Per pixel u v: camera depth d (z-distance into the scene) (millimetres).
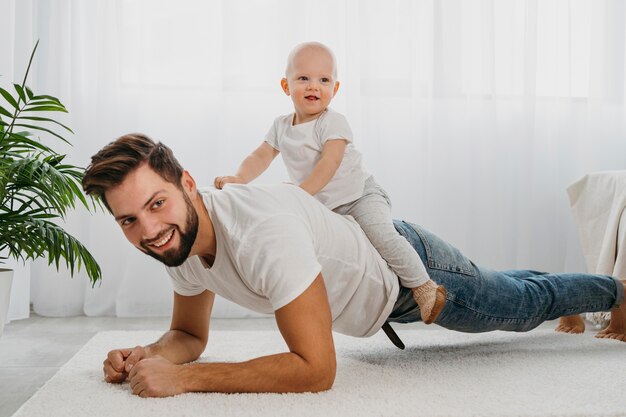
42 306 2924
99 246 2965
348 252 1616
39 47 3010
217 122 3049
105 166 1315
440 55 3229
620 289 2104
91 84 3008
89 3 3006
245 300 1571
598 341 2207
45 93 2961
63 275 2926
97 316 2941
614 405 1384
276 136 2072
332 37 3127
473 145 3244
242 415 1271
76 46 2967
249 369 1411
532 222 3340
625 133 3424
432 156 3232
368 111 3135
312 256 1411
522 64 3316
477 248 3250
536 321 1979
